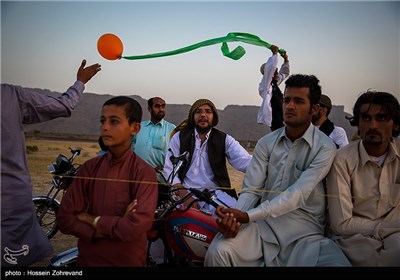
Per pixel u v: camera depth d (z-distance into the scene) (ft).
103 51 8.22
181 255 8.02
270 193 8.15
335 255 7.52
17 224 8.04
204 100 10.27
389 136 7.80
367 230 7.95
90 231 6.89
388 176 8.02
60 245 12.91
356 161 7.99
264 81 9.71
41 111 8.11
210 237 7.79
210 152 10.28
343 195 7.95
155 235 8.04
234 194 10.31
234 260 7.56
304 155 8.04
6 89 7.87
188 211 7.95
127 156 7.30
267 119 9.84
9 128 7.89
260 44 9.20
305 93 7.79
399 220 7.99
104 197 7.19
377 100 7.63
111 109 7.02
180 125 10.97
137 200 6.98
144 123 11.68
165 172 10.30
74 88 8.48
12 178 8.00
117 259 7.11
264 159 8.41
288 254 7.84
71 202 7.12
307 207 8.10
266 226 8.16
